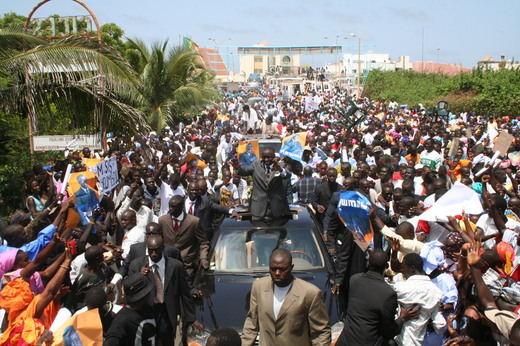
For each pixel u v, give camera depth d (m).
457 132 18.16
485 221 7.20
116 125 12.22
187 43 38.09
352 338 4.72
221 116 31.14
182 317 5.83
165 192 9.57
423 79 56.81
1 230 7.44
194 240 7.06
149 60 28.28
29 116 11.55
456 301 5.77
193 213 8.02
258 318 4.80
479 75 39.09
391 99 51.25
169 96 28.97
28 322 4.37
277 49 74.69
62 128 14.38
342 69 98.12
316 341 4.70
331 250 7.52
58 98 11.30
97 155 14.44
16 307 4.52
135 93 12.26
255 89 72.62
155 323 4.77
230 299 5.98
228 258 6.63
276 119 28.97
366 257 7.04
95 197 7.71
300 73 107.44
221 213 8.16
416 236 7.06
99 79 11.30
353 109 15.02
